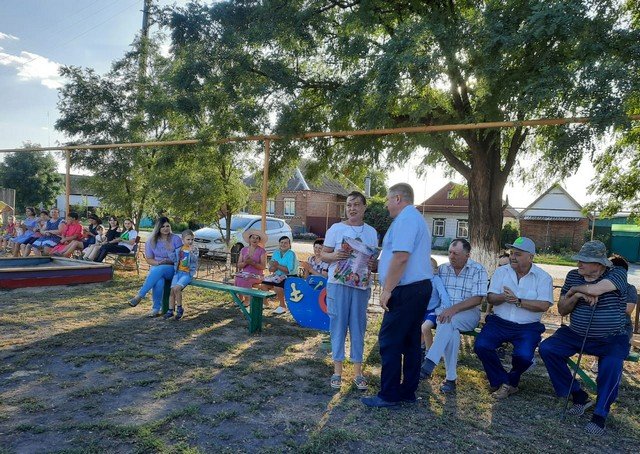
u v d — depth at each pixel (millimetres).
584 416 3861
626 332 4008
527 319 4383
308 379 4363
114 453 2855
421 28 6672
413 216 3559
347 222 4184
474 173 9430
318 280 5742
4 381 3979
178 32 8570
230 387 4070
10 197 21203
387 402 3791
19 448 2865
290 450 3033
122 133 12766
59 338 5273
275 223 16406
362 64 7809
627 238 27031
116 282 9055
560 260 25250
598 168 11266
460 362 5230
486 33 6566
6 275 7816
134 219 14039
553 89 5965
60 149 11219
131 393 3834
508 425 3627
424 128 6719
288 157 9141
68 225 10867
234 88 8516
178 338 5520
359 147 8742
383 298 3555
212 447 3010
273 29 8023
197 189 11867
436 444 3242
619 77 5641
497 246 9477
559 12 6031
